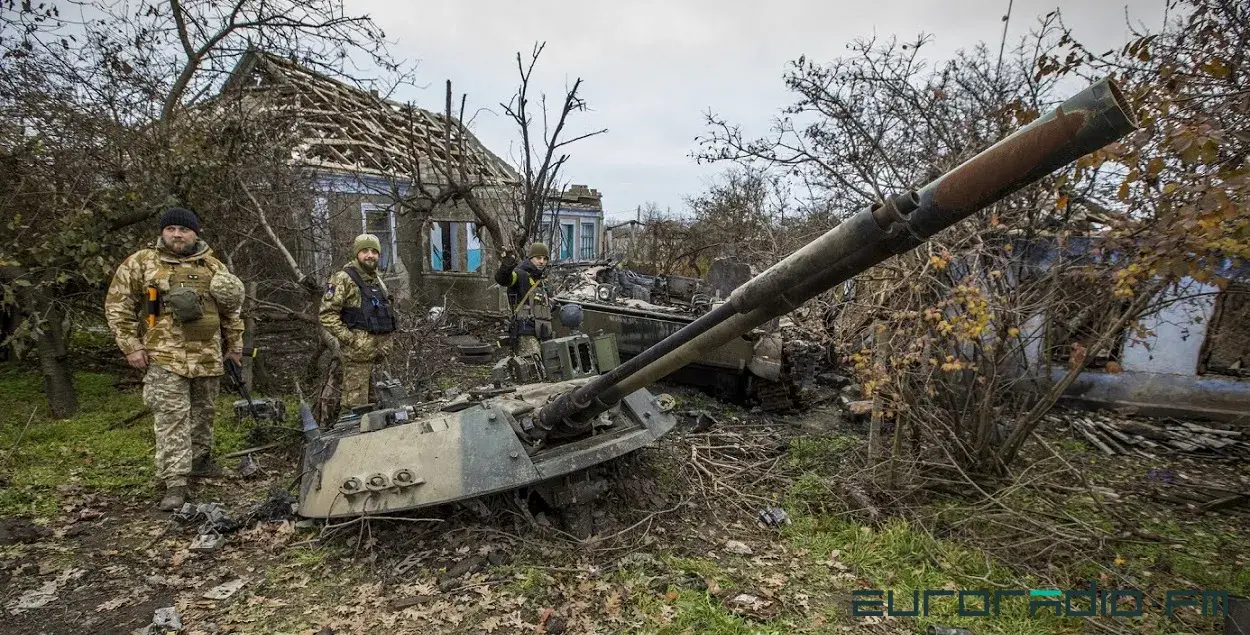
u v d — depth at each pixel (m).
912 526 4.34
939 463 4.86
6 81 5.66
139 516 4.29
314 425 4.19
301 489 4.02
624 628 3.20
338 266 8.54
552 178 8.76
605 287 9.08
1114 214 4.02
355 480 3.66
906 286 4.52
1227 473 5.60
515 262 8.16
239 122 6.72
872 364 4.61
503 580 3.57
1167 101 3.41
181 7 6.56
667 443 5.59
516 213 9.18
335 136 11.32
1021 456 5.69
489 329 10.98
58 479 4.74
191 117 6.68
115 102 6.11
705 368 7.41
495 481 3.62
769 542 4.21
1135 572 3.89
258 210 6.63
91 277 5.79
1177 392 6.81
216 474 4.92
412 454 3.80
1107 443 6.23
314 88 11.45
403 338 7.21
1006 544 4.16
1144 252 3.67
